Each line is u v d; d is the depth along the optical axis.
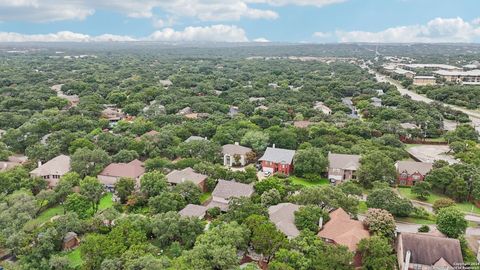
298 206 82.12
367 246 67.12
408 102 197.38
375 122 163.62
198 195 91.81
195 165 105.69
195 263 62.06
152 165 109.38
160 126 157.62
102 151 112.12
